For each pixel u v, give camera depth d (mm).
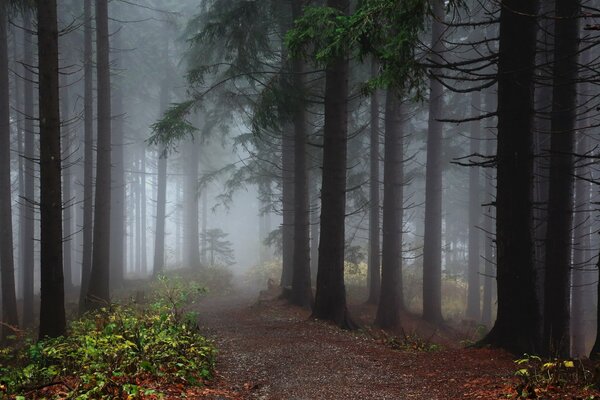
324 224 13719
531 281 9406
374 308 19875
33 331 15414
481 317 23844
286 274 21938
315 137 21438
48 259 9297
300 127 17719
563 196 11312
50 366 6734
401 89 9688
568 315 11180
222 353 9672
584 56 17312
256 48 16000
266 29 16672
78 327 10039
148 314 11711
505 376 7383
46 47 9203
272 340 11055
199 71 15609
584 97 19094
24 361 8898
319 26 9992
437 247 19062
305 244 17078
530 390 5957
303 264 16969
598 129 21750
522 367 7969
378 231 20891
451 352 9734
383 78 9117
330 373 8273
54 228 9352
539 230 15430
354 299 22016
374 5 8141
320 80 18188
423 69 9047
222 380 7641
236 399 6590
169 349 7633
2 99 18844
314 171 23266
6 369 7273
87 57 20766
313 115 22031
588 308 23797
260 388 7332
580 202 20078
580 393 5887
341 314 13602
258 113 14477
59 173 9453
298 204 17234
